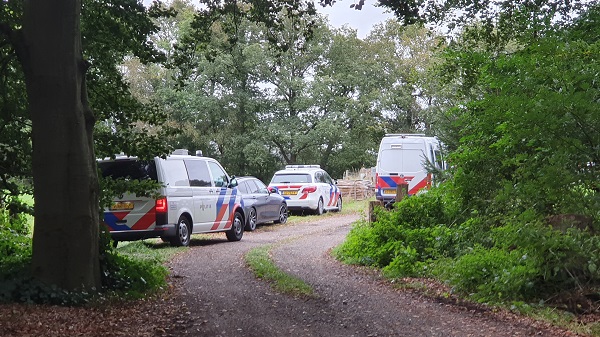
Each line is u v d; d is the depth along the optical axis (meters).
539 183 8.86
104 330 6.98
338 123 48.53
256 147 47.06
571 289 8.14
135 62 46.78
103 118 11.76
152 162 15.02
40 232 8.52
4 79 10.40
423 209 12.84
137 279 9.49
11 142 10.51
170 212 15.12
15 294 8.13
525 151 10.09
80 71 8.82
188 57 12.81
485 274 8.98
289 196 27.25
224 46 13.55
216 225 17.02
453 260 10.73
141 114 11.94
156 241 17.78
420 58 48.50
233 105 48.44
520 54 9.07
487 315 7.74
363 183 40.09
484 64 9.52
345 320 7.55
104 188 10.66
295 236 18.55
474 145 11.99
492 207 11.25
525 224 8.73
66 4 8.59
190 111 45.66
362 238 13.02
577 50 8.74
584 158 8.36
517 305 7.95
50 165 8.49
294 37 13.32
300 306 8.42
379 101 49.88
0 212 14.04
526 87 8.68
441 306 8.35
